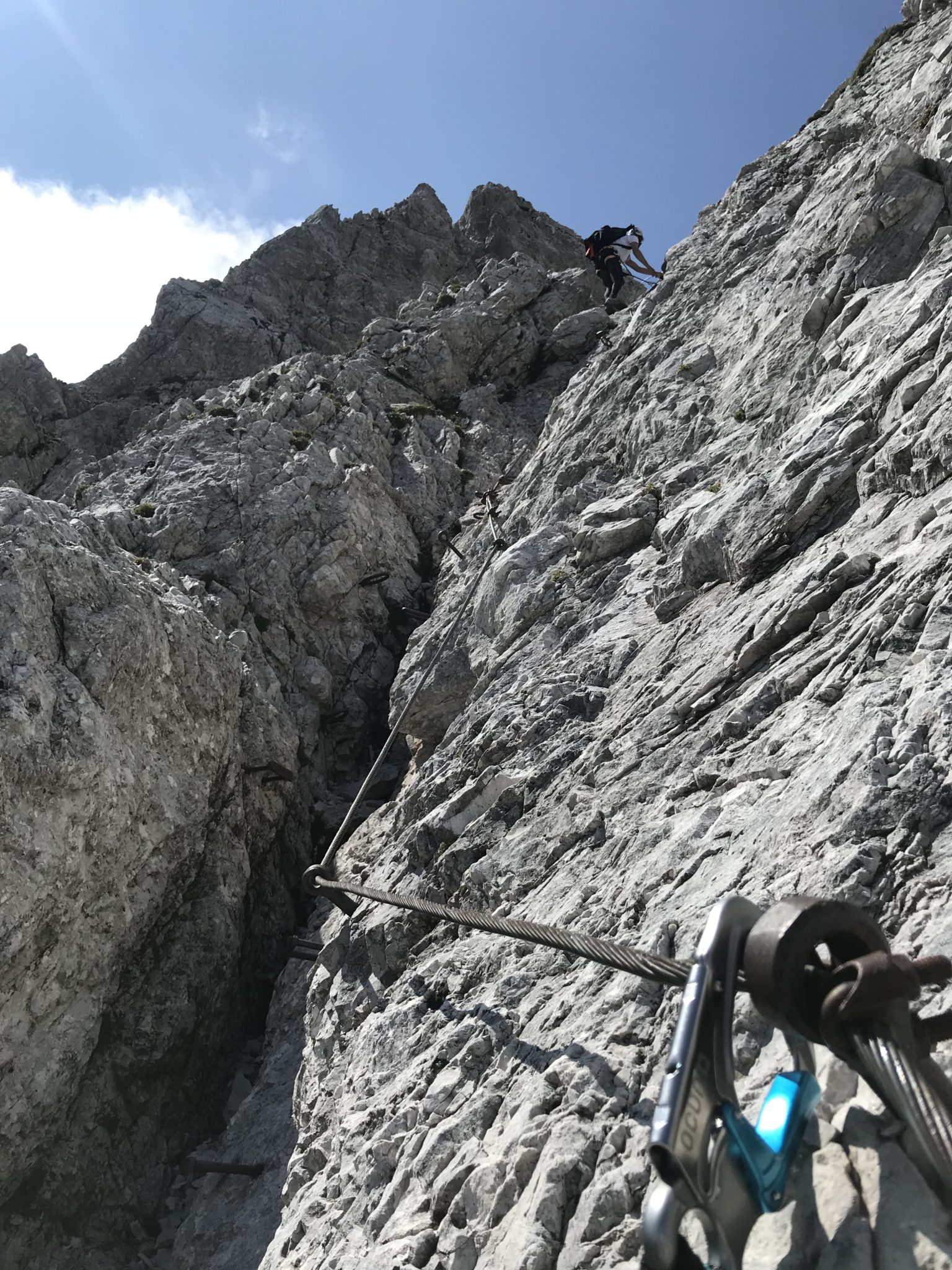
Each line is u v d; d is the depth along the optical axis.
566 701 9.24
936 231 11.08
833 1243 2.72
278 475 20.00
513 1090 5.08
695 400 14.12
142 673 12.17
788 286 13.52
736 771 6.11
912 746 4.73
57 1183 10.89
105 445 28.36
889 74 17.61
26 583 11.16
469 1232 4.32
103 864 11.17
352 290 34.97
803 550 8.21
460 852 8.33
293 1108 9.12
